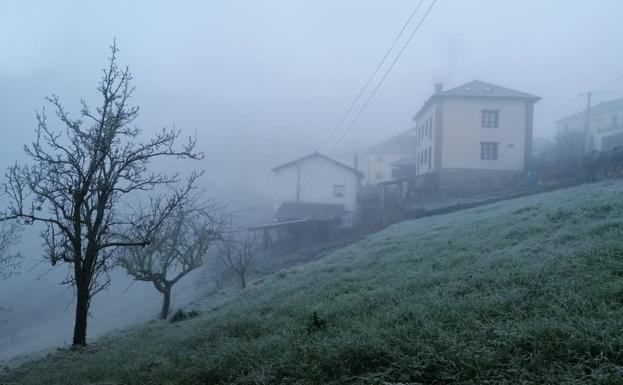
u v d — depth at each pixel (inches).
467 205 1129.4
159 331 465.7
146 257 740.7
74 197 447.5
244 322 350.6
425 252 505.0
